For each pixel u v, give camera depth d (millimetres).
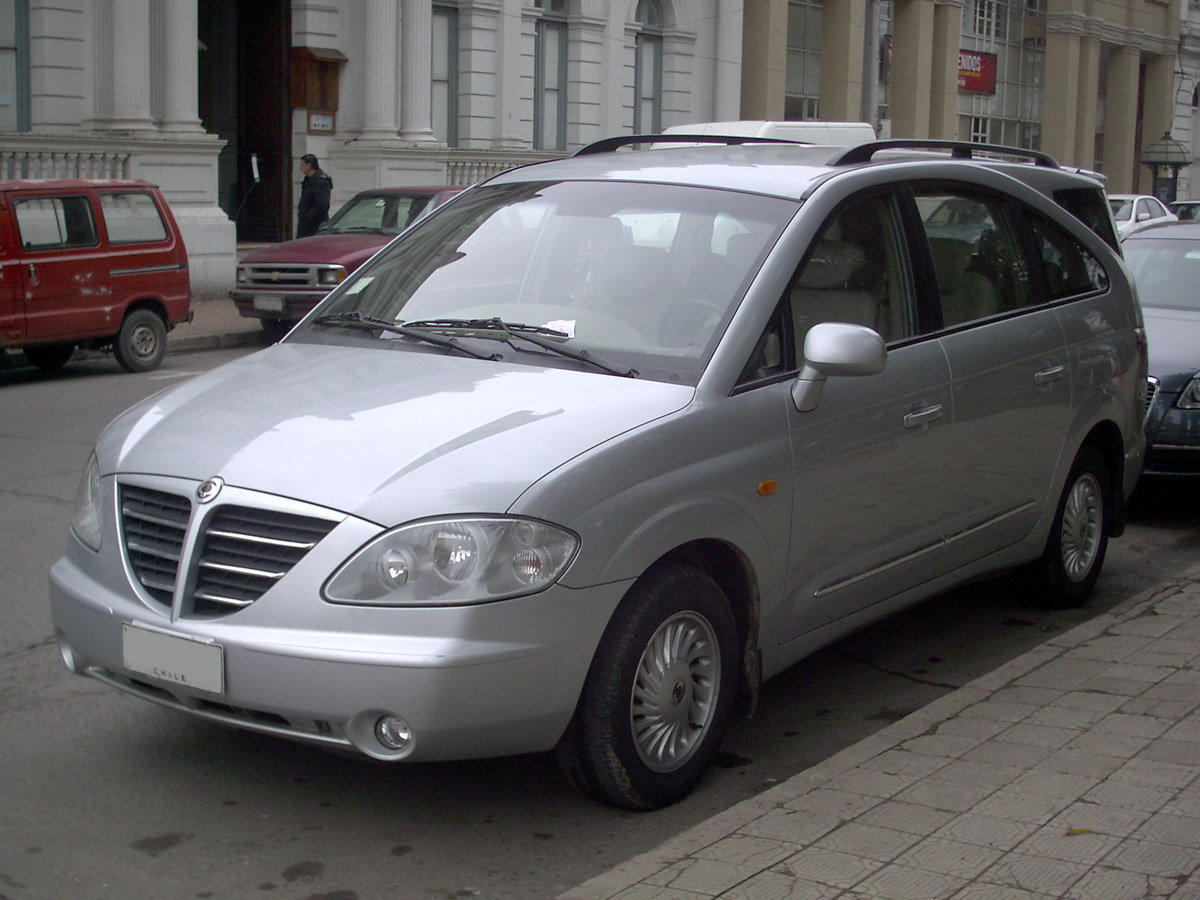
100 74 19297
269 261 16484
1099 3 46750
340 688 3586
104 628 3971
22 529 7531
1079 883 3414
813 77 36281
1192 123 55656
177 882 3723
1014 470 5602
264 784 4332
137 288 14258
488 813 4148
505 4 25984
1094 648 5398
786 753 4727
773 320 4473
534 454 3807
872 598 4914
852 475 4660
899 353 4953
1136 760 4211
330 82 23547
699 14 30531
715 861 3594
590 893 3441
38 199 13328
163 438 4125
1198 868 3473
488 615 3607
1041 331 5730
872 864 3557
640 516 3889
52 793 4254
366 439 3893
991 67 43188
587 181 5164
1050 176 6219
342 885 3717
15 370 14523
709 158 5309
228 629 3697
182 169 19891
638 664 3963
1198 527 8305
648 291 4602
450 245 5164
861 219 4953
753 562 4297
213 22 23734
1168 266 9492
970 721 4602
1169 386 8047
